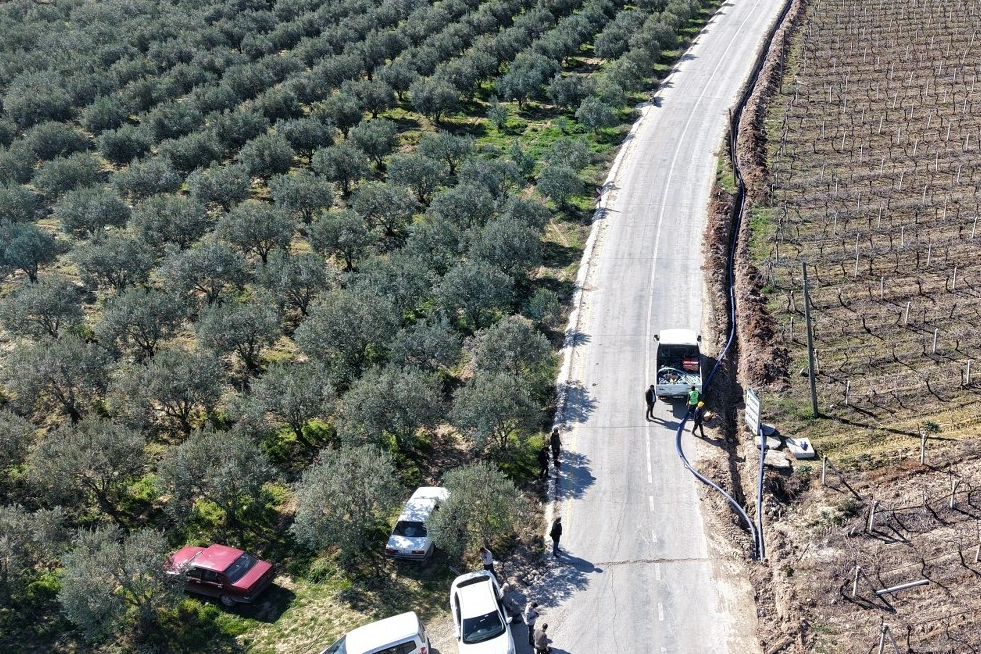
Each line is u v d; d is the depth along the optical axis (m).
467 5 121.75
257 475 40.34
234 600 35.97
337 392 49.47
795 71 92.94
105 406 50.53
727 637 31.23
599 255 62.47
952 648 29.58
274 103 90.88
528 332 47.09
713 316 52.84
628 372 48.28
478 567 36.25
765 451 40.41
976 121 75.06
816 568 33.78
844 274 54.69
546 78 99.44
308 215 72.06
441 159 80.38
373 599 35.44
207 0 127.19
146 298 54.09
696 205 68.50
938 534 34.81
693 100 90.94
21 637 35.97
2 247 63.97
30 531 37.84
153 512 42.75
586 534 36.72
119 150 82.44
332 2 124.25
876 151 71.88
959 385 43.91
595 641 31.33
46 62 104.94
